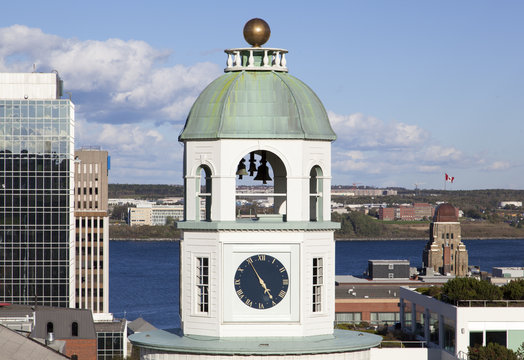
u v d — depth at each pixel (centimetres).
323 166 4566
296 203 4475
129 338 4597
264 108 4481
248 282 4472
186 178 4559
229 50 4631
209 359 4397
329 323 4556
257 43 4653
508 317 11256
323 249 4541
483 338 11281
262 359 4366
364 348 4488
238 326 4459
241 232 4450
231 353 4362
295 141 4466
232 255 4466
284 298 4481
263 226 4444
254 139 4459
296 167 4472
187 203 4553
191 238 4522
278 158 4816
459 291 11675
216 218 4484
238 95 4509
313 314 4512
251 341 4450
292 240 4469
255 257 4472
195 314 4516
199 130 4503
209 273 4478
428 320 12581
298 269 4475
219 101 4516
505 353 10419
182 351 4403
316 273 4541
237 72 4609
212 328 4475
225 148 4466
